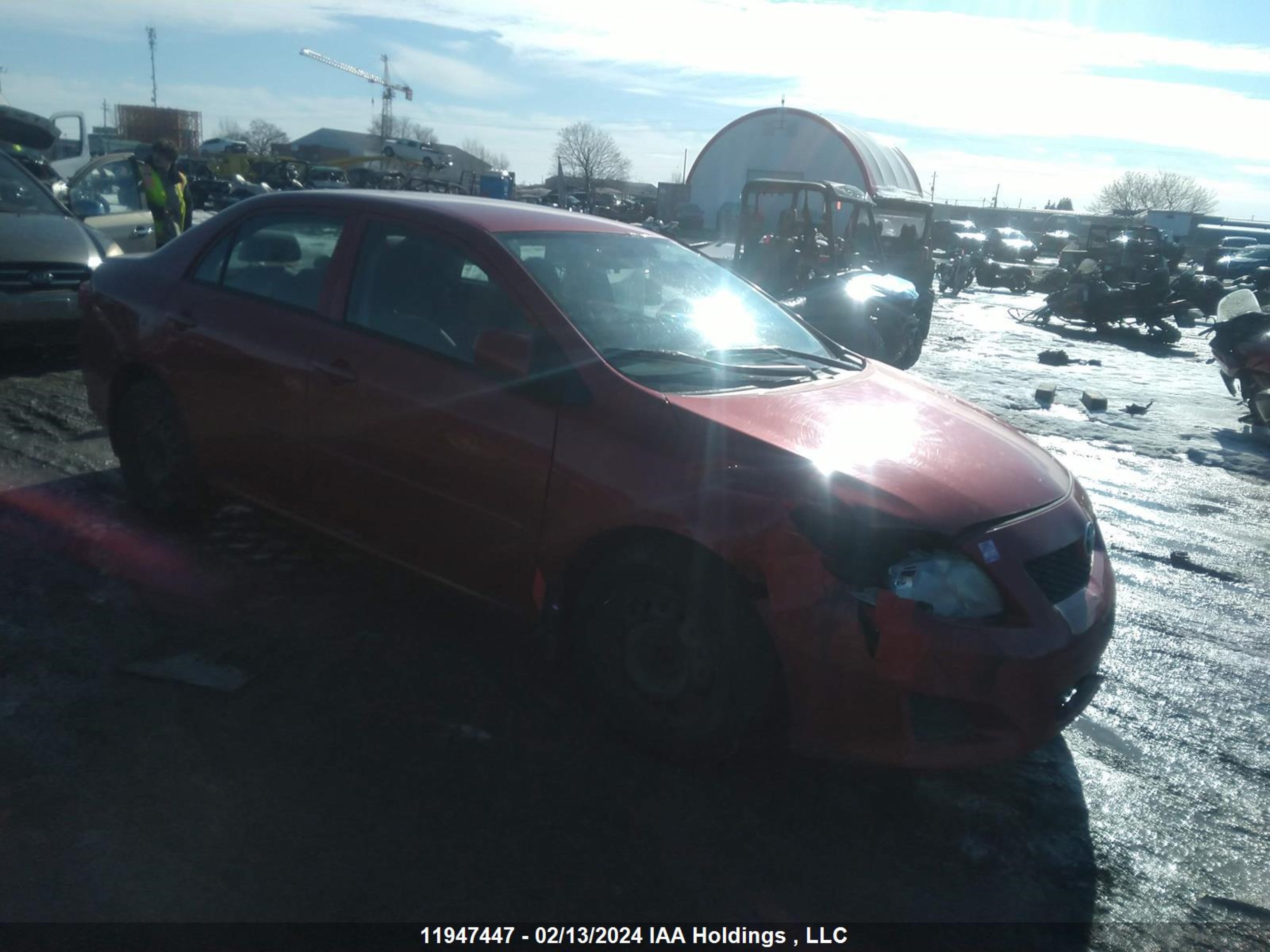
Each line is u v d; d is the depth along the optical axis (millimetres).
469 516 3564
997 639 2871
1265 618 4867
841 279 11492
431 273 3836
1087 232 38250
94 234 8242
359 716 3406
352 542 4016
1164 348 17562
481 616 4172
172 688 3496
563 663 3803
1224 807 3301
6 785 2936
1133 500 6855
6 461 5652
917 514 2930
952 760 2885
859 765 2945
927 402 3832
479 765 3188
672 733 3197
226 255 4539
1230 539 6094
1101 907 2785
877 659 2832
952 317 21141
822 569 2877
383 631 4000
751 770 3250
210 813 2879
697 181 39031
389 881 2662
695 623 3102
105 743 3170
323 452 3979
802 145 35281
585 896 2664
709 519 3010
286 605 4160
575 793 3082
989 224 79500
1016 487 3248
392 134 88000
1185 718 3854
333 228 4172
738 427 3176
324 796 2986
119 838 2752
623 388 3316
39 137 15820
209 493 4641
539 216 4168
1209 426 9711
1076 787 3357
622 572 3227
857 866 2869
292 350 4055
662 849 2869
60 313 7523
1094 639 3129
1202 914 2789
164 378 4574
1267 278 25922
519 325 3559
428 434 3625
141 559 4480
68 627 3854
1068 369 13578
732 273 4609
